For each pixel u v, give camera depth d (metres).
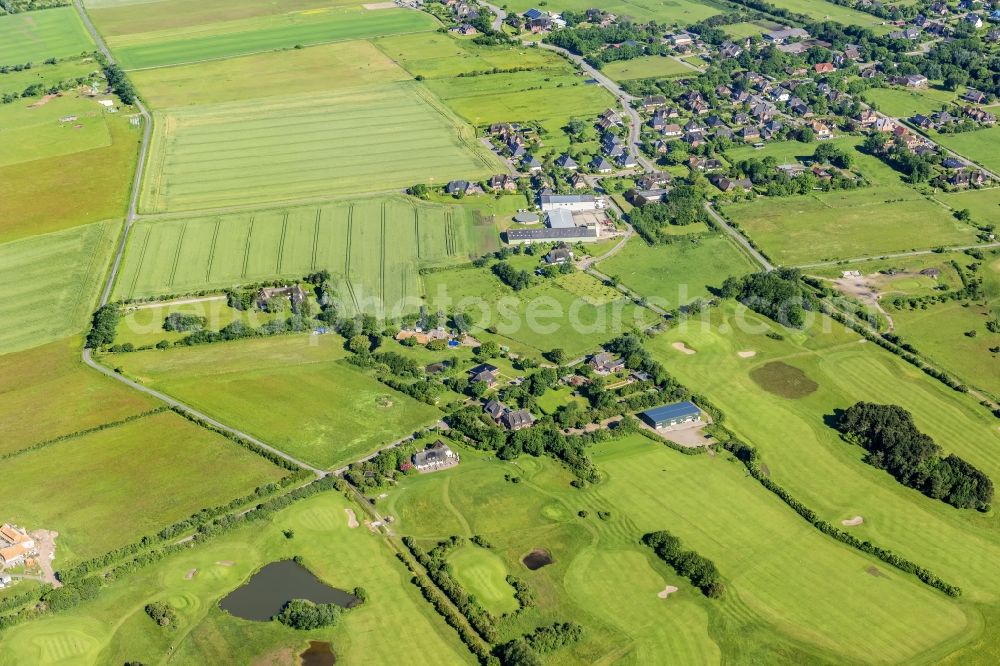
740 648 191.12
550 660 188.00
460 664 187.12
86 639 194.12
